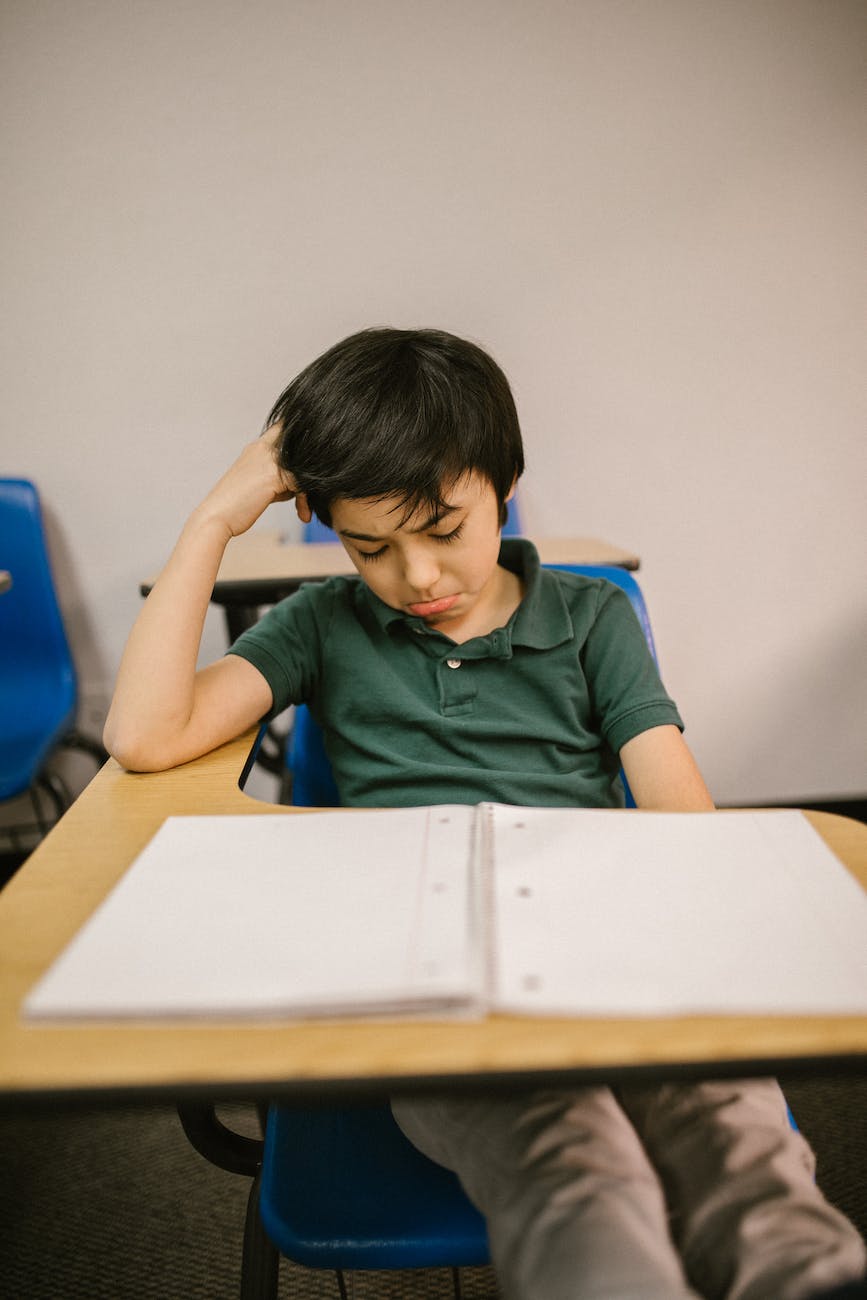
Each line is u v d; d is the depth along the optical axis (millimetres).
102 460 1758
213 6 1544
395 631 834
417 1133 556
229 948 385
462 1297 965
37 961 407
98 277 1657
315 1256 547
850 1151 1128
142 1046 340
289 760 905
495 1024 349
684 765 748
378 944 383
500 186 1679
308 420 724
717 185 1706
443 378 718
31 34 1529
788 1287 421
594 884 442
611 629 849
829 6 1624
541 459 1824
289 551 1487
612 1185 456
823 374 1824
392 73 1604
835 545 1933
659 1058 333
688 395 1813
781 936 396
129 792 623
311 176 1645
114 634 1859
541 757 803
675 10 1609
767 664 1998
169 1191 1117
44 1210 1093
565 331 1761
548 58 1620
